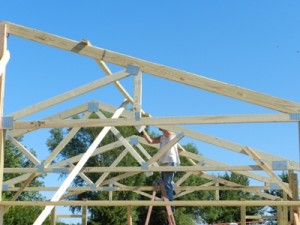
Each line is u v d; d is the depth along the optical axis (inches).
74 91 253.0
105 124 243.1
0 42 257.0
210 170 368.5
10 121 248.2
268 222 894.4
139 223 1131.3
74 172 293.6
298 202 216.7
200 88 241.0
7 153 1112.8
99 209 1020.5
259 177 439.8
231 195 1331.2
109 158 1201.4
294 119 229.8
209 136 369.1
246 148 363.9
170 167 359.9
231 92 238.1
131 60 247.1
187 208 1328.7
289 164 359.6
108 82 248.7
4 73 254.5
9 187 443.2
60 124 246.1
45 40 256.5
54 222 405.4
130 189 435.5
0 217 235.5
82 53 252.1
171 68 243.4
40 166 374.9
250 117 233.3
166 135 362.9
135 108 241.4
